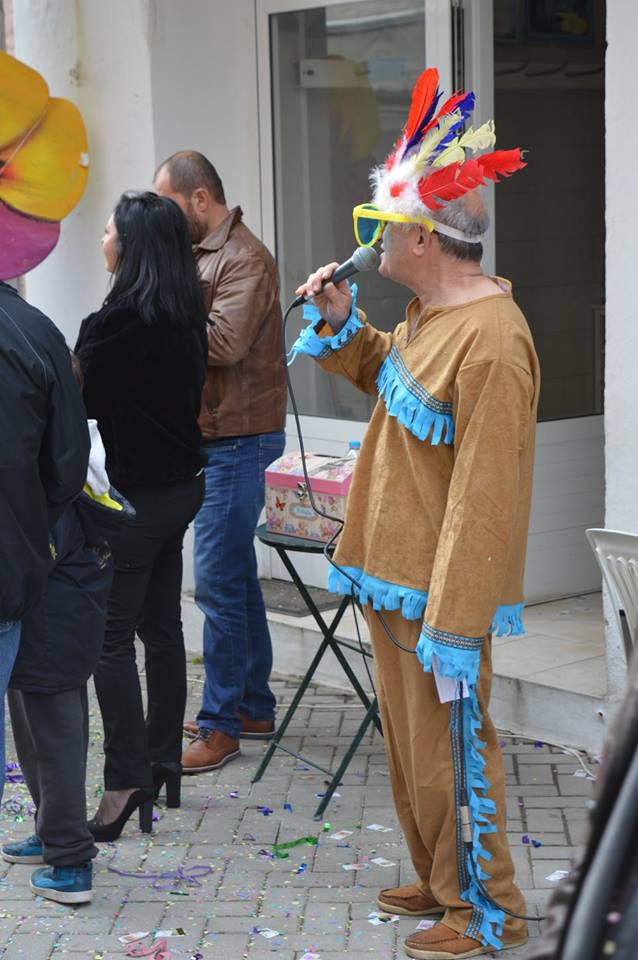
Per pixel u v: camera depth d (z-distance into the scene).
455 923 3.69
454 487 3.36
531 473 3.54
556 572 6.48
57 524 3.81
